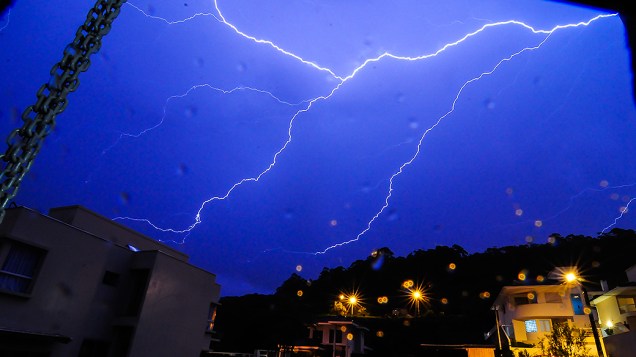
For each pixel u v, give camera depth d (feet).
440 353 84.79
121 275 39.34
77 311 34.01
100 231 41.93
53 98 3.68
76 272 34.27
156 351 38.68
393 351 89.86
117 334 37.45
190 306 44.16
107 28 4.06
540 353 64.69
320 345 82.53
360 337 87.10
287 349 83.61
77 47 3.88
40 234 31.50
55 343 31.96
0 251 28.94
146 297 38.47
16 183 3.43
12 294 29.04
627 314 57.52
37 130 3.58
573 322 65.62
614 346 47.80
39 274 31.04
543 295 69.62
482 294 107.04
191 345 43.24
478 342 87.66
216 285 49.57
